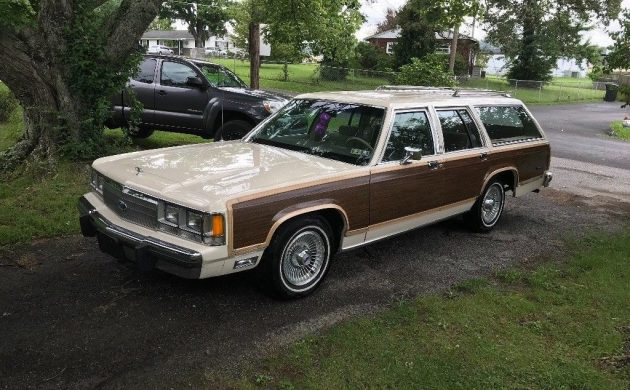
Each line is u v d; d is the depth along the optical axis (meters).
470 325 4.12
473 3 10.65
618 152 15.25
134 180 4.12
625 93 7.63
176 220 3.84
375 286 4.81
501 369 3.53
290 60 35.25
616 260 5.73
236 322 4.02
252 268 4.11
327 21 15.12
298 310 4.27
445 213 5.75
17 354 3.47
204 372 3.38
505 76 48.41
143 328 3.86
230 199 3.76
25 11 7.82
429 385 3.32
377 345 3.76
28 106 7.95
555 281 5.09
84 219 4.46
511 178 6.73
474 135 6.02
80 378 3.26
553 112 29.03
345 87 30.89
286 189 4.08
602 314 4.39
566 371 3.53
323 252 4.54
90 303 4.18
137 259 3.84
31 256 5.02
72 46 7.83
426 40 37.06
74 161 7.91
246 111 9.70
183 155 4.76
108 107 8.38
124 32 8.24
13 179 7.54
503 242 6.29
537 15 14.23
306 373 3.41
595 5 13.72
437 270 5.28
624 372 3.55
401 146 5.06
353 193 4.55
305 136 5.25
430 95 5.91
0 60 7.40
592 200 8.84
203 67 10.31
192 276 3.75
